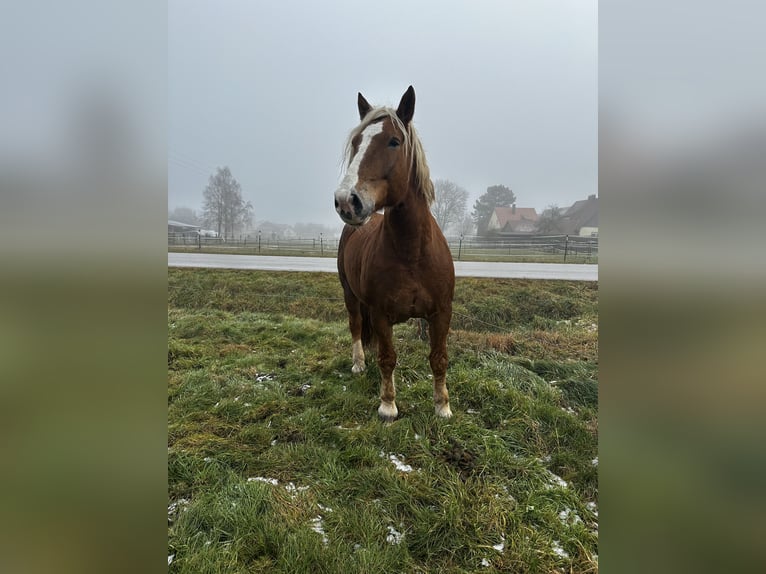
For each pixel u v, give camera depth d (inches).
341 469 77.9
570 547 59.7
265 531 61.9
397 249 85.0
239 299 254.8
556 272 303.7
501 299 224.1
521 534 61.6
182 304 253.3
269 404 106.3
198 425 96.7
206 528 64.3
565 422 92.0
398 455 82.7
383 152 72.9
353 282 112.0
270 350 159.6
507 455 80.1
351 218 69.1
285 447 85.9
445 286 89.9
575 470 77.7
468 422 93.0
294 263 375.6
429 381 115.3
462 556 58.6
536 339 166.7
